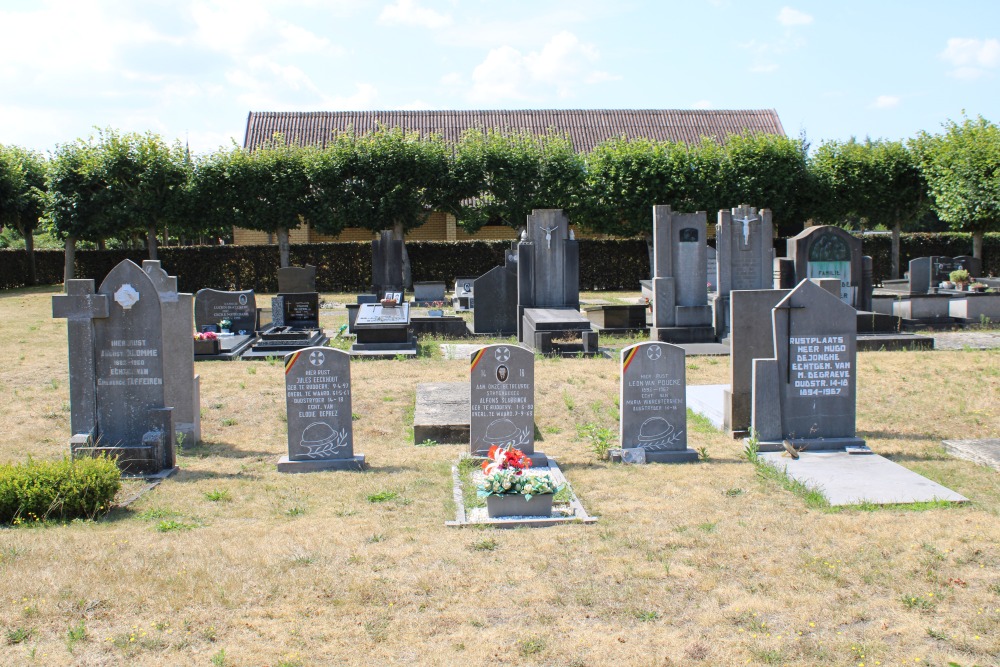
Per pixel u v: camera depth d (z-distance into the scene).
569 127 52.59
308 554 7.40
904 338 19.81
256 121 51.28
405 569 7.12
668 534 7.93
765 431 11.42
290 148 40.47
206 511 8.92
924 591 6.57
